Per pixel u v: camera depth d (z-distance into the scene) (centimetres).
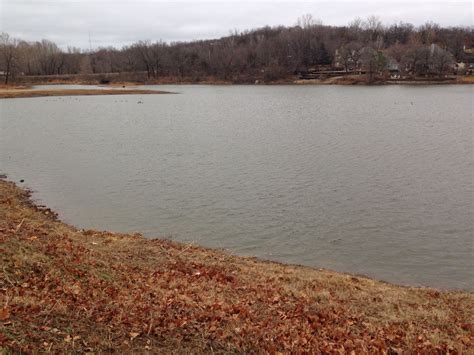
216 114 6288
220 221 2067
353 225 2019
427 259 1698
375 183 2650
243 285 1273
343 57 14750
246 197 2403
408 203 2298
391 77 12975
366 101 7919
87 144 3922
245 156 3406
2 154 3456
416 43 15288
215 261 1498
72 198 2388
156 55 15888
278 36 17350
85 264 1205
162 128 4928
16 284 1002
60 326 863
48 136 4341
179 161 3250
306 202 2320
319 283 1354
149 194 2462
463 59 15425
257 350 909
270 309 1107
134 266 1316
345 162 3181
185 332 930
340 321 1080
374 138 4150
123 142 4028
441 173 2862
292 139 4144
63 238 1457
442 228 1981
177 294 1120
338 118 5634
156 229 1970
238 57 15238
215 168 3033
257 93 10438
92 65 16988
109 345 834
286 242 1841
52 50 17512
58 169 3006
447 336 1049
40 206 2231
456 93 9388
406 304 1237
